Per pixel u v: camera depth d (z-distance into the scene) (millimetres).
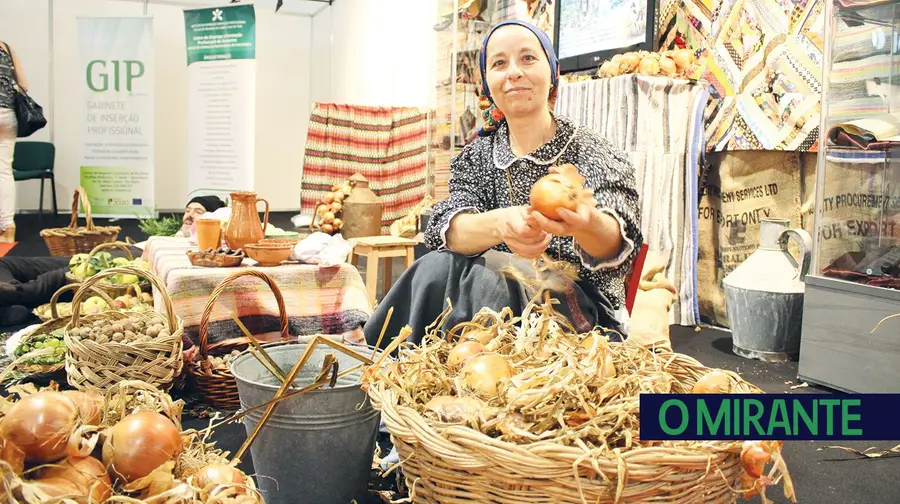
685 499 1210
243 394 1733
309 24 11688
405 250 4465
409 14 8414
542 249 1699
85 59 8719
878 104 2830
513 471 1183
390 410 1366
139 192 8938
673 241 4246
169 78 11000
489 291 1870
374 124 7453
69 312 3336
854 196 2928
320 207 5789
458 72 5984
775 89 4066
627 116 4191
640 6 4578
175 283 2695
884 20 2785
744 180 4281
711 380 1421
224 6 7141
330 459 1694
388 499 1665
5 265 4105
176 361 2438
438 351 1644
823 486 2111
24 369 2723
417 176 7551
